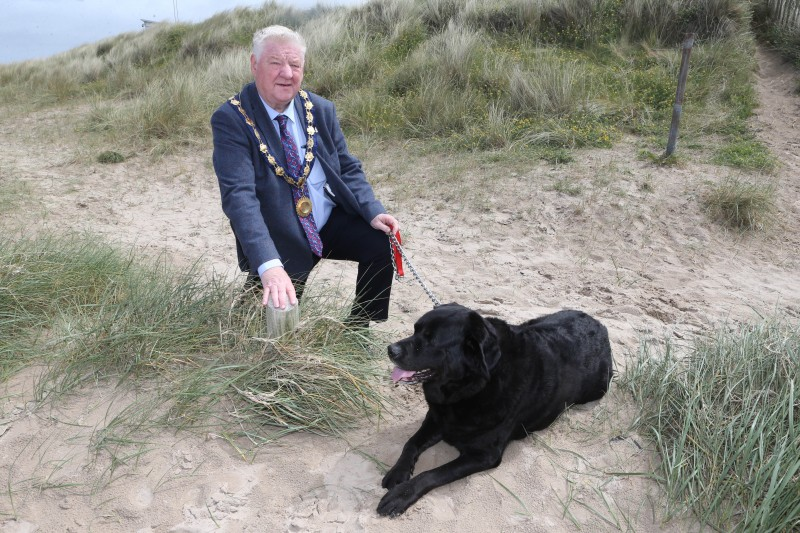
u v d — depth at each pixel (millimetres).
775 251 5863
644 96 9188
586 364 3363
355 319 3805
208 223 6625
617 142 8188
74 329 3656
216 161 3439
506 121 8539
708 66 9945
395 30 12406
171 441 3023
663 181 6953
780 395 3084
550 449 3111
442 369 2846
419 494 2750
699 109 8914
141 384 3338
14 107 13445
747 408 3072
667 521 2697
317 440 3154
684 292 5043
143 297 3836
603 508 2771
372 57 11336
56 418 3107
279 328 3340
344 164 3838
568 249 5805
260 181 3508
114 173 8289
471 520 2684
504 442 2984
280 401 3162
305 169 3551
